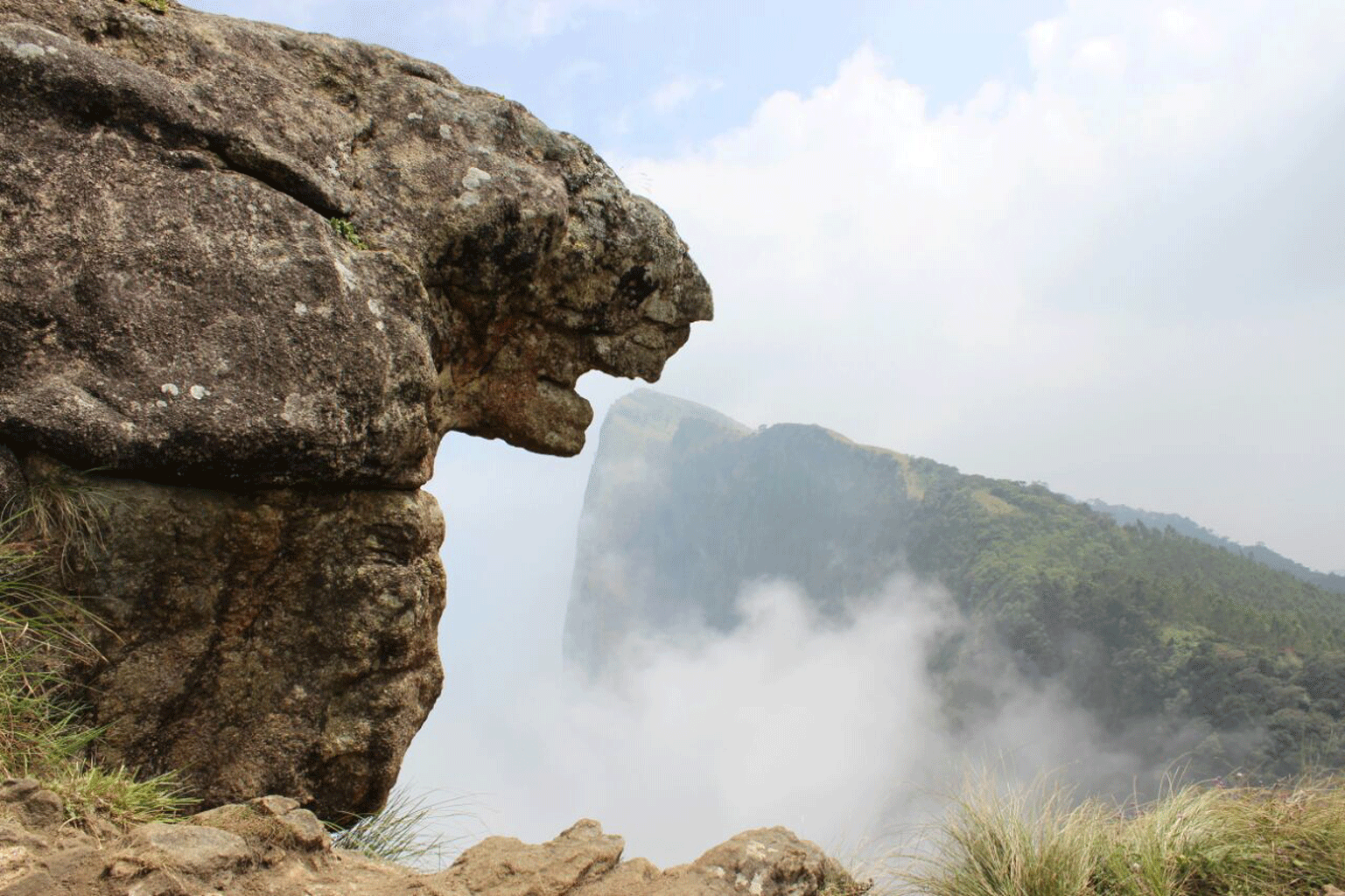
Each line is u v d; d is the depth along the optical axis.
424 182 5.56
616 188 6.52
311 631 4.78
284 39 5.50
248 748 4.64
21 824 3.37
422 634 5.13
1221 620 116.88
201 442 4.27
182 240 4.46
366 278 4.92
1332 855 4.68
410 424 4.89
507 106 6.17
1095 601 137.75
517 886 3.74
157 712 4.41
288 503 4.63
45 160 4.33
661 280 6.71
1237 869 4.69
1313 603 129.25
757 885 3.89
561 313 6.45
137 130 4.58
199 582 4.47
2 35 4.34
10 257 4.17
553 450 6.69
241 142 4.80
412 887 3.55
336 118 5.37
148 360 4.27
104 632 4.28
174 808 4.16
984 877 4.62
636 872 3.97
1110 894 4.54
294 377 4.49
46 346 4.17
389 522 4.91
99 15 4.82
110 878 3.16
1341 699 77.81
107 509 4.24
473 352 6.20
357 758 4.89
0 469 4.07
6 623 4.05
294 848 3.65
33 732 3.99
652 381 7.08
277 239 4.68
